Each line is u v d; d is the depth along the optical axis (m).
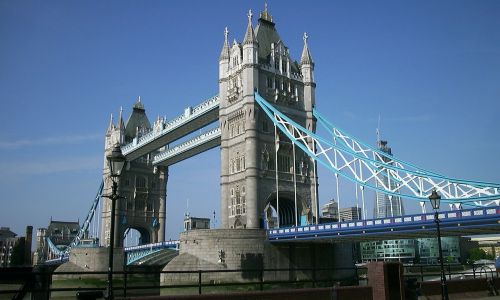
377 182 74.75
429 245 187.00
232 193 83.12
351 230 59.56
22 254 187.38
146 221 136.38
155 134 113.38
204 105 94.94
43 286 20.88
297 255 72.31
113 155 21.97
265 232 70.25
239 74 85.06
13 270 20.22
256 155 79.50
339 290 24.36
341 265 77.94
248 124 80.44
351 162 71.19
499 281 37.22
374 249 186.38
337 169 72.31
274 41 89.75
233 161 84.12
